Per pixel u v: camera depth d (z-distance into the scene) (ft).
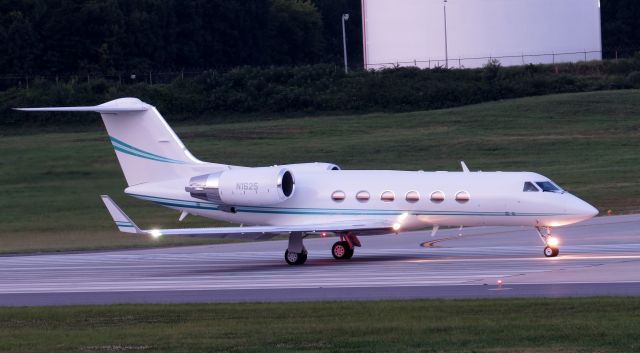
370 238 483.92
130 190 416.46
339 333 206.80
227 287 304.71
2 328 234.79
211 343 200.75
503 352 183.32
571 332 198.29
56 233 580.30
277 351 190.39
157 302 273.54
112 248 492.95
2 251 493.36
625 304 230.48
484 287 276.41
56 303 281.95
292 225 393.09
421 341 195.31
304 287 296.10
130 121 414.62
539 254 374.43
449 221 375.45
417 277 308.60
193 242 511.81
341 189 389.60
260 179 390.21
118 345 202.59
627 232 456.45
